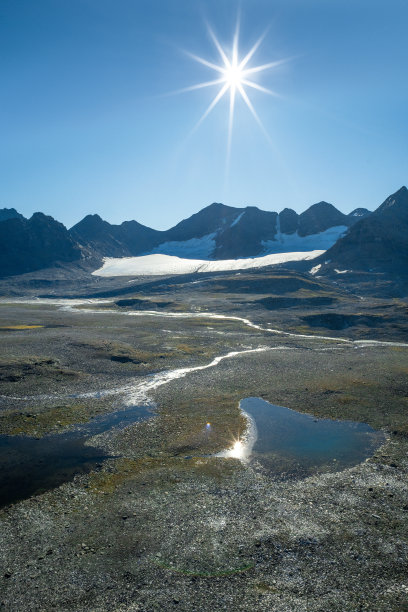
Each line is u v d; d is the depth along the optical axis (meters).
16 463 31.20
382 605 18.12
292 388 50.72
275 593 18.81
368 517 24.78
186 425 39.19
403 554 21.52
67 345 71.94
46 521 24.08
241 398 47.34
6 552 21.42
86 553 21.42
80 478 29.16
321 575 20.02
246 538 22.81
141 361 64.12
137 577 19.77
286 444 35.16
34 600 18.30
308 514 25.09
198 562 20.86
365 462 31.97
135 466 31.14
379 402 45.56
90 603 18.16
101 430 37.78
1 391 48.16
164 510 25.39
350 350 76.44
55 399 46.34
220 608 17.92
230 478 29.45
